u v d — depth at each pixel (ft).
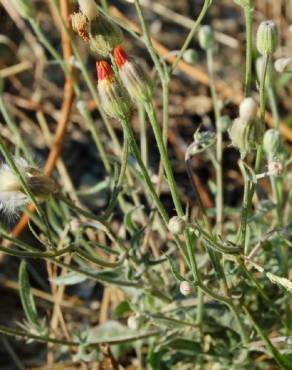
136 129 1.33
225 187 1.27
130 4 1.53
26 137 1.34
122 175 0.77
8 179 0.74
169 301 0.94
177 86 1.37
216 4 1.52
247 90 0.76
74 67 1.12
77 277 0.90
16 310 1.15
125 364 1.04
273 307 0.88
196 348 0.93
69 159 1.31
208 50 1.00
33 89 1.42
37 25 0.97
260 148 0.76
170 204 1.23
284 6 1.39
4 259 1.18
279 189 0.99
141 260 0.88
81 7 0.71
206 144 0.87
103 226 0.81
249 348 0.88
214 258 0.81
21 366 1.04
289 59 0.82
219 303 0.91
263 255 0.96
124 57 0.70
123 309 1.00
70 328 1.11
